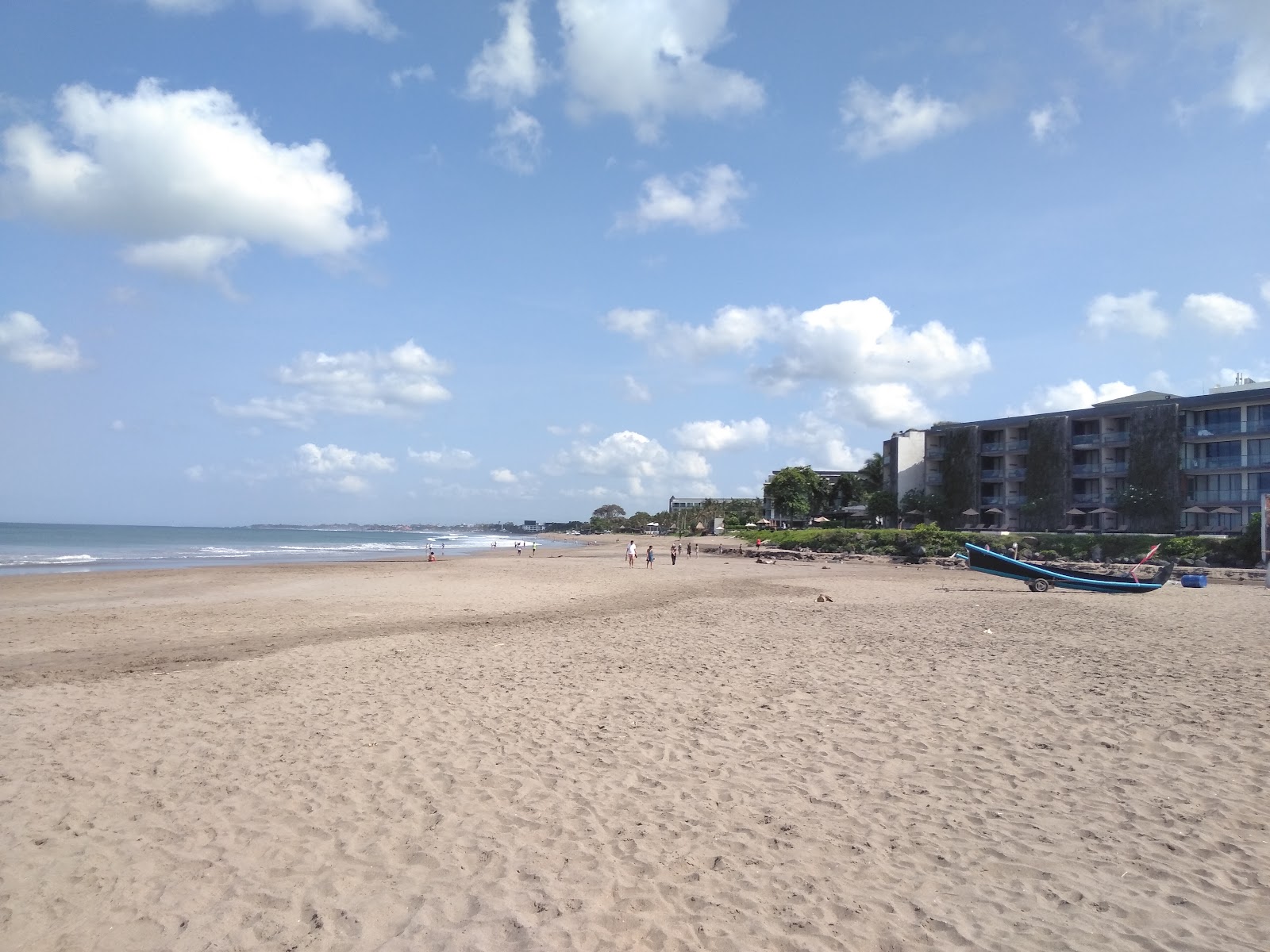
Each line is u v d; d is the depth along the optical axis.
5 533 135.62
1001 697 10.06
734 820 6.31
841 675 11.62
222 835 6.12
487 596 28.84
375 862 5.62
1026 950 4.43
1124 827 6.06
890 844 5.86
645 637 16.20
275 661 13.78
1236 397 57.84
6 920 4.88
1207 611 19.81
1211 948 4.41
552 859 5.65
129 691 11.27
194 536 158.25
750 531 110.88
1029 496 68.00
